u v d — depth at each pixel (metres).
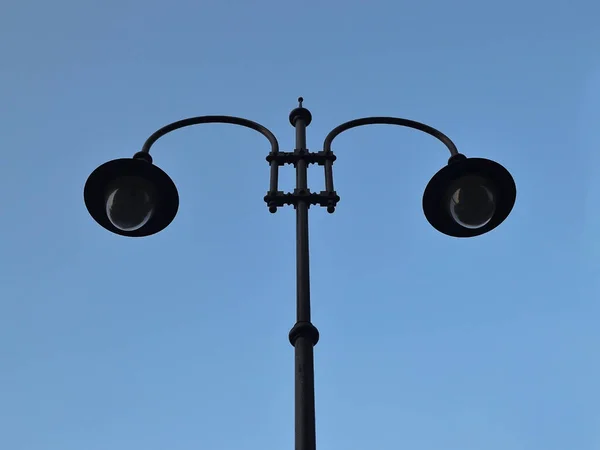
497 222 7.71
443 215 7.75
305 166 7.44
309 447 5.49
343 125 7.98
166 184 7.55
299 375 5.88
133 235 7.67
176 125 8.12
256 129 8.05
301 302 6.37
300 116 7.89
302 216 6.98
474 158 7.57
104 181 7.54
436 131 8.19
